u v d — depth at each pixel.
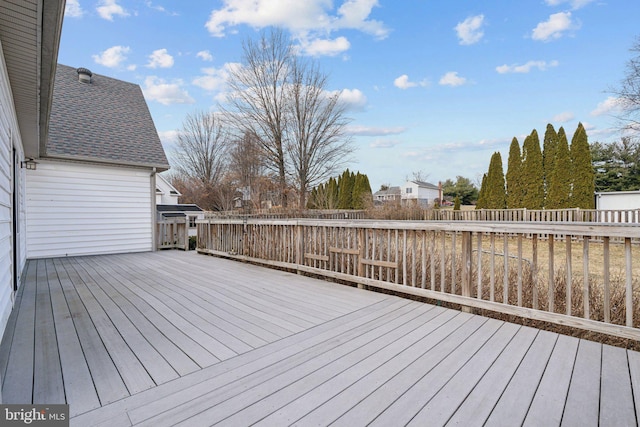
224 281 4.54
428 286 3.79
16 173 4.47
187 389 1.77
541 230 2.67
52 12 2.11
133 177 8.28
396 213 14.95
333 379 1.87
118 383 1.84
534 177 15.94
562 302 3.12
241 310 3.21
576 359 2.12
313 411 1.57
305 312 3.13
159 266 5.86
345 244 4.31
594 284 3.20
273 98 16.97
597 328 2.42
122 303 3.47
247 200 18.38
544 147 16.41
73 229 7.37
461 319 2.92
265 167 17.44
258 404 1.63
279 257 5.45
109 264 6.11
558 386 1.80
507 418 1.52
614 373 1.94
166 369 2.00
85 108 8.49
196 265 5.95
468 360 2.11
